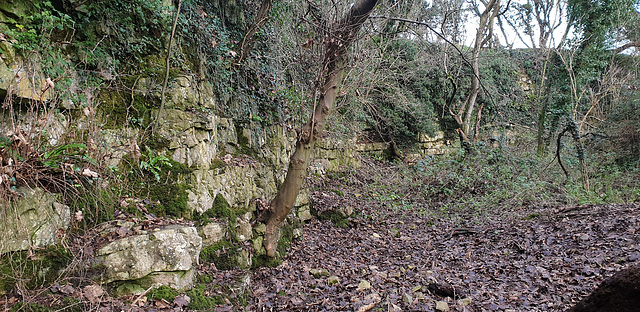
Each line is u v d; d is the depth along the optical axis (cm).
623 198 1030
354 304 408
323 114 547
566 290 407
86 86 406
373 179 1134
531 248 568
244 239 502
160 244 352
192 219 436
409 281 490
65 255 316
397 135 1420
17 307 267
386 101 1312
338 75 564
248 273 468
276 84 736
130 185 408
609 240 530
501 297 408
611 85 1623
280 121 781
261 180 617
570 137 1508
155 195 418
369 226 809
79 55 409
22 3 348
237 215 514
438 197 1060
